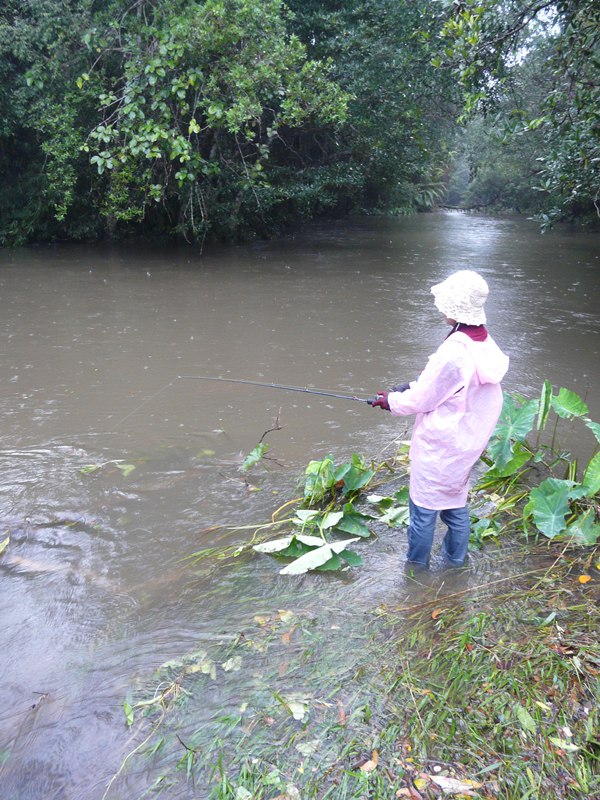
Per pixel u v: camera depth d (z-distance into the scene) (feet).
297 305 33.14
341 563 11.85
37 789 7.53
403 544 12.51
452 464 10.76
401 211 102.99
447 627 9.96
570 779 7.43
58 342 25.82
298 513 12.94
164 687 8.89
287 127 57.77
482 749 7.82
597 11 24.27
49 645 9.86
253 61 39.19
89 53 43.16
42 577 11.53
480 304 10.31
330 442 17.13
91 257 48.52
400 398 10.79
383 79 51.78
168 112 36.99
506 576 11.34
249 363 23.59
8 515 13.55
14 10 44.80
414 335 27.55
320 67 43.70
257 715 8.36
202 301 33.76
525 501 14.03
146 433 17.63
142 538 12.75
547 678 8.82
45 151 47.16
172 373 22.43
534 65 45.44
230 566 11.78
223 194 56.44
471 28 24.71
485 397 10.54
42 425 18.10
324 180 59.82
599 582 11.02
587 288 39.24
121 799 7.37
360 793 7.28
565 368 23.36
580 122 26.96
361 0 53.52
